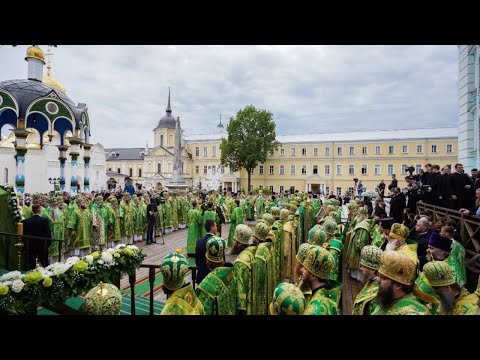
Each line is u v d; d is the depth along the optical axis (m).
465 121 14.48
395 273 2.60
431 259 4.89
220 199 21.17
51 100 14.91
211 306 3.74
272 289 5.21
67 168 39.56
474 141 13.96
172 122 64.62
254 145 49.25
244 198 24.31
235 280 4.02
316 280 3.08
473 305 2.95
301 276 3.35
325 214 10.65
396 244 5.54
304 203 14.31
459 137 15.29
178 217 18.19
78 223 10.75
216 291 3.82
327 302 2.83
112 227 12.26
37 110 14.41
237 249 4.54
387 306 2.66
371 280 3.41
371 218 9.64
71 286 3.79
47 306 3.80
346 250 9.03
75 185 16.88
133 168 72.44
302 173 56.38
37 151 36.78
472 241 7.23
